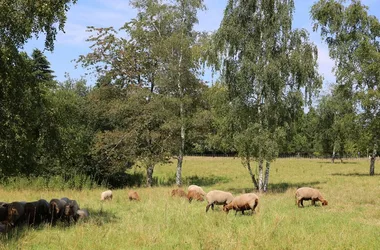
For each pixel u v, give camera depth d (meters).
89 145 30.19
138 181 35.78
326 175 35.94
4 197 20.06
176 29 30.75
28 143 11.26
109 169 30.84
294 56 22.91
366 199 17.77
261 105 23.39
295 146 77.25
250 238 9.91
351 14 35.88
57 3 10.98
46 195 21.44
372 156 35.66
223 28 23.94
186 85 29.88
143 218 13.44
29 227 11.80
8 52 10.11
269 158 22.12
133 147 30.03
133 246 9.61
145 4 31.06
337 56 36.69
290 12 23.42
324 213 14.49
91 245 9.52
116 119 32.38
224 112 24.28
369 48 34.81
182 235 10.59
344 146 55.34
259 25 23.58
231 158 68.31
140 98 29.47
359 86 36.06
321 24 37.44
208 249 9.10
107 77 30.72
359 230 11.24
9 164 10.82
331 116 48.06
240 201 14.28
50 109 12.17
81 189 28.06
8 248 9.14
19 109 10.95
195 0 29.95
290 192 22.12
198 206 16.75
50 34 11.12
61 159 13.03
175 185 29.47
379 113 34.34
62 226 12.12
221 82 24.22
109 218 13.49
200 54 27.17
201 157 72.25
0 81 10.27
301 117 25.23
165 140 29.78
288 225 11.95
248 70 22.95
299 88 23.62
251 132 22.84
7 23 10.31
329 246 9.34
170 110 29.05
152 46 30.28
